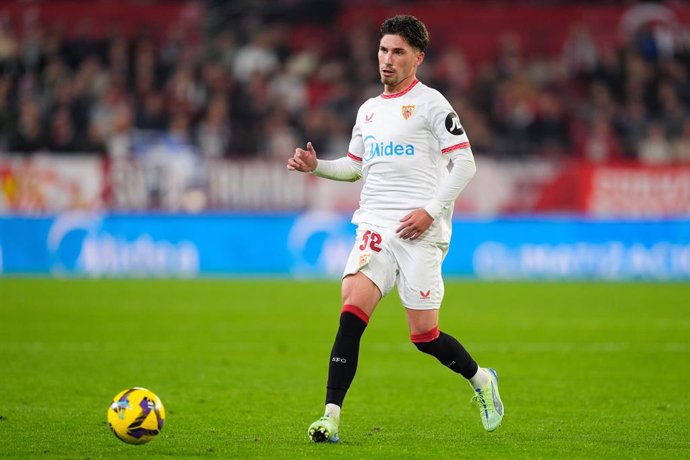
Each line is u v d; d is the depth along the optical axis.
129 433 21.78
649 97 95.62
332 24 103.06
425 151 24.02
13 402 29.78
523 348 43.34
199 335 46.62
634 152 89.38
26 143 83.00
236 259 78.25
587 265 79.12
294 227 78.19
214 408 29.28
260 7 102.50
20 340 44.12
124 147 83.56
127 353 40.81
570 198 79.12
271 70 95.31
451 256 79.00
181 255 77.75
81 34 96.69
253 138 84.62
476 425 26.95
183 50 94.94
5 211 76.75
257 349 42.53
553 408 29.75
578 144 90.50
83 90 87.88
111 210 77.12
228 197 77.94
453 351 24.44
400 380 35.34
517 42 104.38
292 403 30.33
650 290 70.06
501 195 79.00
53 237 76.75
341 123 87.31
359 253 23.81
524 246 78.88
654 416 28.36
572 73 99.12
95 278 74.31
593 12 105.19
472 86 95.38
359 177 25.73
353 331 23.48
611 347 43.66
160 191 77.44
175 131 84.62
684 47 103.00
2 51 92.00
